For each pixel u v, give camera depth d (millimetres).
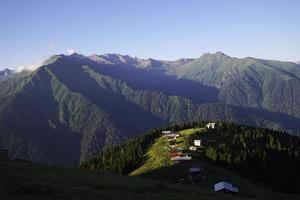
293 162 170000
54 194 54312
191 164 144250
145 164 174250
